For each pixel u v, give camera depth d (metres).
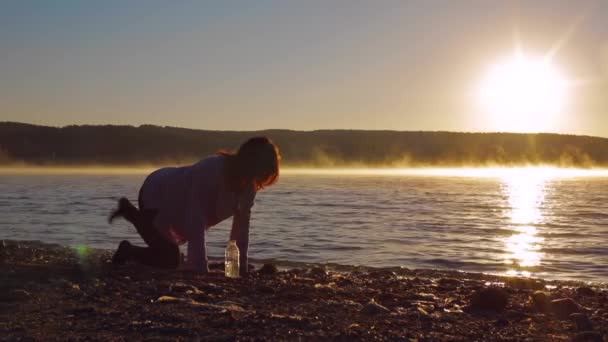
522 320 5.05
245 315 4.86
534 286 8.12
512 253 12.81
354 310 5.22
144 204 7.04
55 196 30.58
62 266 7.20
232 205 6.83
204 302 5.45
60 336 4.22
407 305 5.64
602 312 5.55
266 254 12.20
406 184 53.06
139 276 6.54
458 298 6.23
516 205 28.67
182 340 4.14
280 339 4.18
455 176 83.94
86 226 16.23
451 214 22.75
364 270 9.58
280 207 25.08
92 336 4.22
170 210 6.96
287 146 138.00
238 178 6.57
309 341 4.17
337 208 24.75
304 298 5.73
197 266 6.88
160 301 5.29
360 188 44.06
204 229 6.88
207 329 4.39
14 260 7.93
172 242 7.14
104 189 38.06
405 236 15.48
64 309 5.03
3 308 5.06
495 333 4.57
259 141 6.58
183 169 6.99
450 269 10.77
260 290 6.00
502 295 5.54
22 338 4.18
